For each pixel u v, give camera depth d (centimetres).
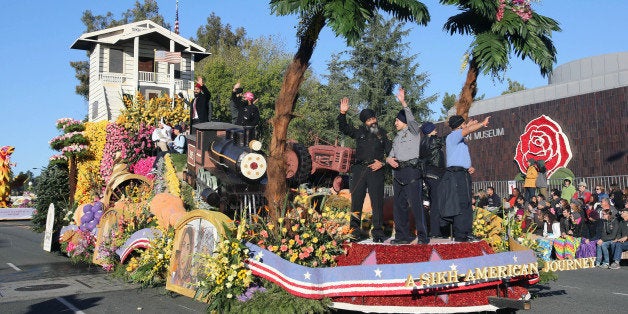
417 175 795
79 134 2025
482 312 784
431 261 725
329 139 4372
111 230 1296
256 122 1214
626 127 2073
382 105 4300
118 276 1177
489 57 916
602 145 2158
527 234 995
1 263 1511
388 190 2658
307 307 705
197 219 868
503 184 2500
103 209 1453
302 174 1015
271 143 823
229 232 774
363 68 4291
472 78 985
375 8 845
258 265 757
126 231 1200
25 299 974
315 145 1345
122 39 3706
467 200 809
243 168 903
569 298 962
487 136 2727
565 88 2397
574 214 1560
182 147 1448
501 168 2642
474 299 739
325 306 720
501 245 917
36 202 2567
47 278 1222
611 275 1283
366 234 916
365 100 4334
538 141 2433
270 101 5262
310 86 4841
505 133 2622
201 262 801
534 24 963
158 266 980
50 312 861
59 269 1367
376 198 832
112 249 1216
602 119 2166
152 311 845
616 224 1427
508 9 962
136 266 1077
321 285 717
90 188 1827
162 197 1080
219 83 5356
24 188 5225
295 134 4391
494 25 947
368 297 718
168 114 1836
